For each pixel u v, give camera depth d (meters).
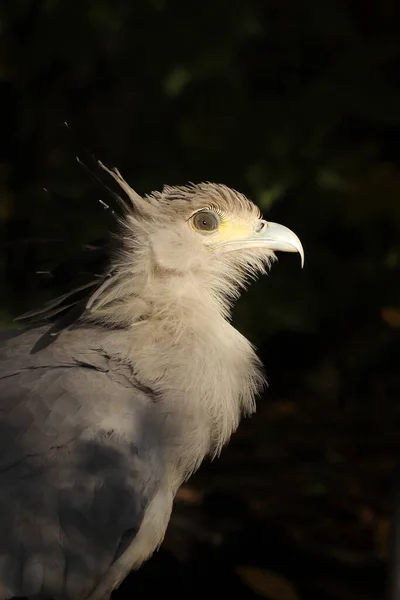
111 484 6.36
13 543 6.17
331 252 11.58
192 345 6.87
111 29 11.52
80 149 11.34
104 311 7.00
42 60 11.88
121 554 6.39
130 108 11.98
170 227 7.18
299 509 10.36
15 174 12.25
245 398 7.15
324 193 11.20
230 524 10.02
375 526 10.11
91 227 10.24
